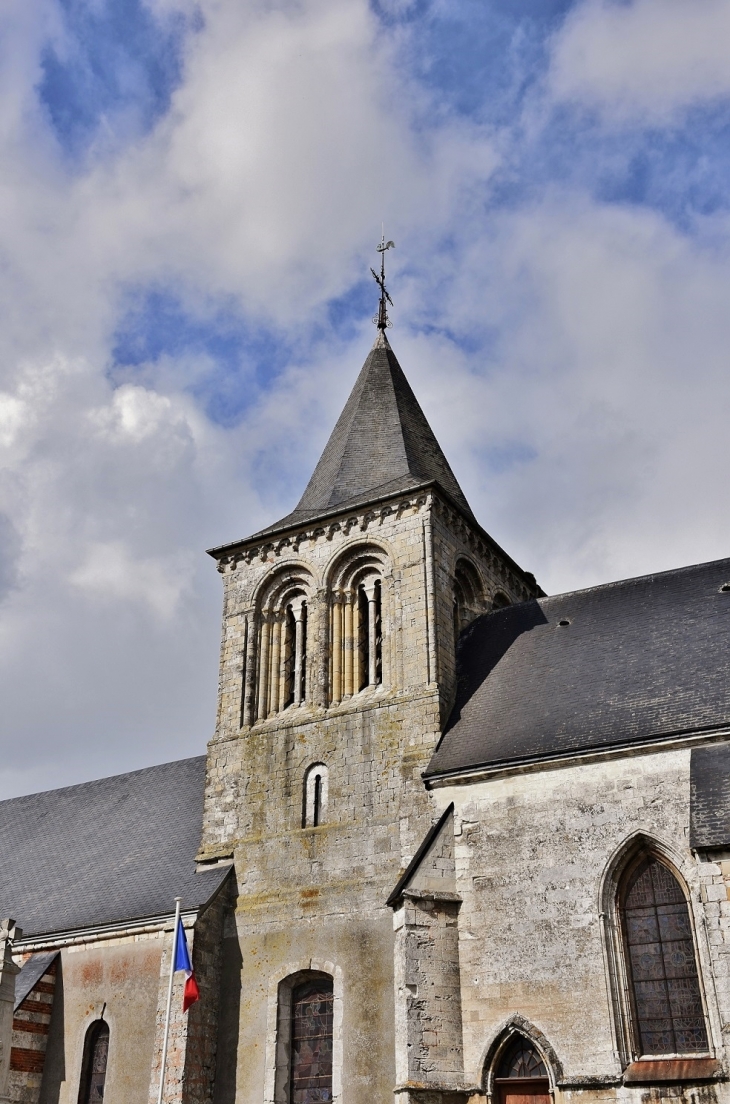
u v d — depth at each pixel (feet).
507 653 104.22
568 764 84.53
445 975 80.84
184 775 127.44
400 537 108.27
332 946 91.15
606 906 78.43
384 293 144.46
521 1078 76.89
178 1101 86.48
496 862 83.82
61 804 135.33
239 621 114.62
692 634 94.48
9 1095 95.96
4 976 98.78
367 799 96.48
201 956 94.27
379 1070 84.02
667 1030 73.92
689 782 79.00
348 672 106.42
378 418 125.29
